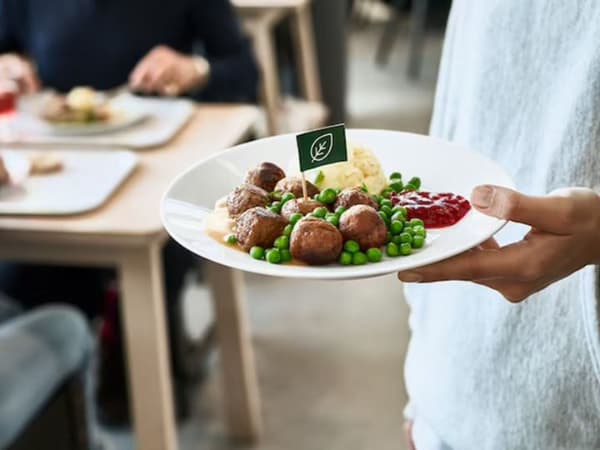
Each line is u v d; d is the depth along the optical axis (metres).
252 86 2.37
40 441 1.54
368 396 2.34
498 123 0.96
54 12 2.21
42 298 2.17
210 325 2.54
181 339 2.27
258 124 3.01
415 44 4.88
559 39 0.88
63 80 2.25
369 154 0.99
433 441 1.06
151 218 1.47
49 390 1.51
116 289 2.16
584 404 0.89
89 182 1.59
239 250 0.85
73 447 1.66
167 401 1.66
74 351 1.58
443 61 1.10
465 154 0.96
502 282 0.82
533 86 0.91
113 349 2.18
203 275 2.79
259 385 2.40
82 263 1.55
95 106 1.86
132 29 2.21
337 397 2.35
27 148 1.75
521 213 0.77
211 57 2.32
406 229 0.85
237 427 2.19
